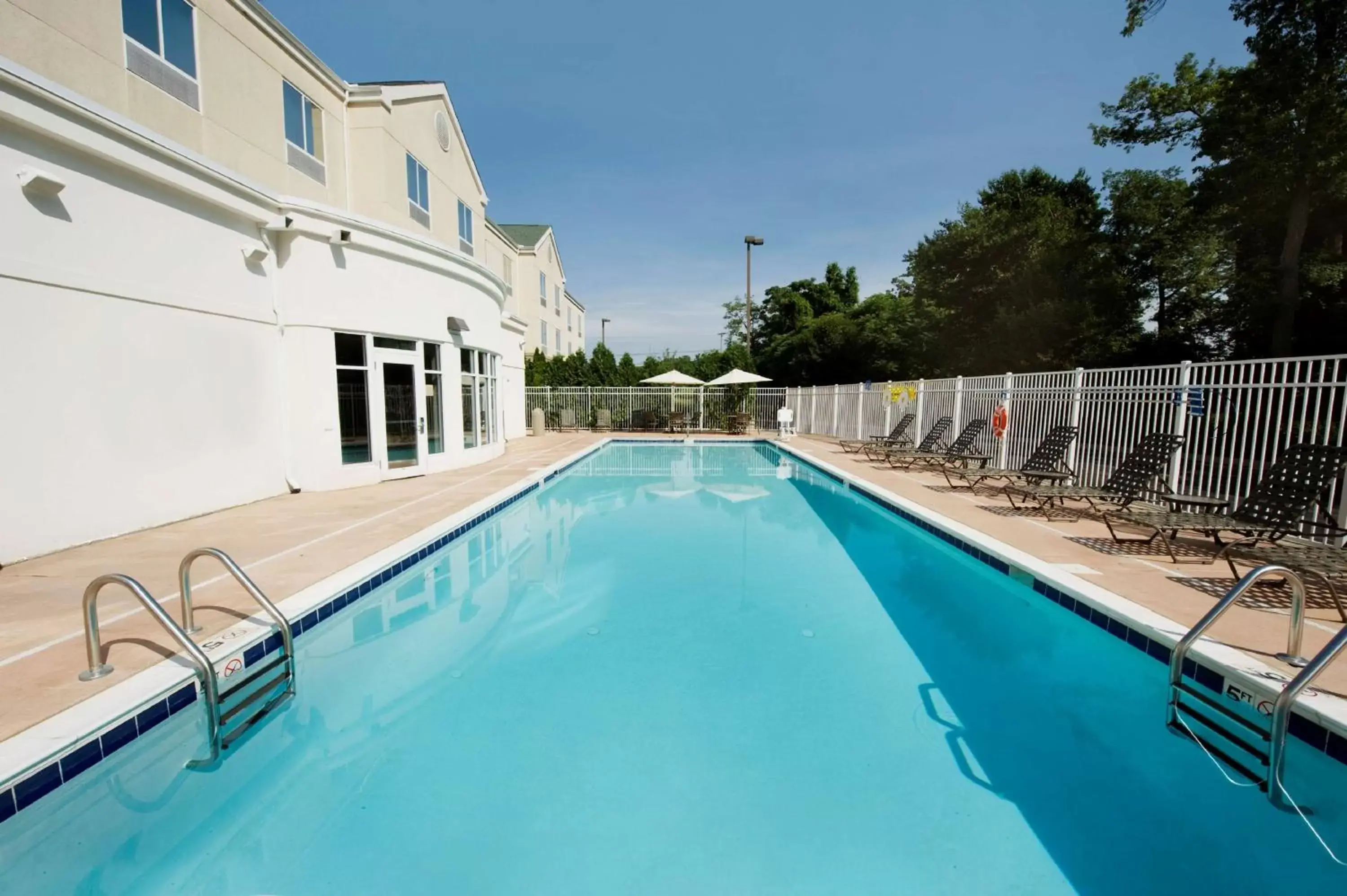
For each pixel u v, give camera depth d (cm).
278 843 260
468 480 1038
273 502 829
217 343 769
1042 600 514
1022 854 254
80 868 247
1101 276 2023
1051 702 379
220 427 773
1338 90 1444
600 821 274
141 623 396
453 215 1612
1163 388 726
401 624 502
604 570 652
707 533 821
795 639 474
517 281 2650
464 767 312
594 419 2362
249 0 967
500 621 509
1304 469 503
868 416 1723
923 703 379
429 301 1077
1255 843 258
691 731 347
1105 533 671
